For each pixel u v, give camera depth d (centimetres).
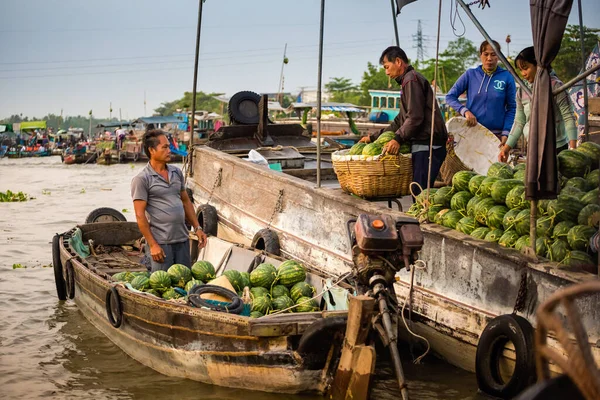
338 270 855
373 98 4122
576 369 241
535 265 607
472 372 703
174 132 6369
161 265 793
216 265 920
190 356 667
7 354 782
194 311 652
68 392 676
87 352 786
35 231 1570
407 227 595
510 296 636
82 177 3522
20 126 8212
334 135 3612
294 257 948
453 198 738
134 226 1078
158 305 684
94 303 834
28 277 1117
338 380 584
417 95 799
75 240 1000
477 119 928
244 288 718
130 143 5228
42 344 814
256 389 645
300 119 4088
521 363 579
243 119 1391
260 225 1052
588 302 564
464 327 682
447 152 888
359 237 590
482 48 921
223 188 1195
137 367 738
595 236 600
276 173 1027
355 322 566
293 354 613
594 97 1045
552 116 603
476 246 666
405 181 825
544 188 607
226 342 634
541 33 589
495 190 694
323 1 850
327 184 1177
